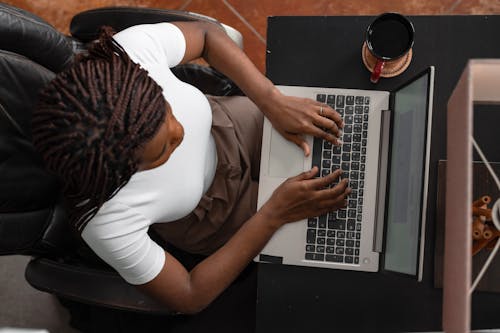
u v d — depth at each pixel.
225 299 1.25
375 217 1.08
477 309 1.08
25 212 0.99
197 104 0.97
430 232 1.10
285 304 1.13
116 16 1.16
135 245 0.89
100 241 0.86
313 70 1.16
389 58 1.05
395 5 1.77
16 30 0.88
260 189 1.13
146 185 0.88
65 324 1.73
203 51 1.11
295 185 1.06
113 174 0.72
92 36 1.19
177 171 0.93
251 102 1.25
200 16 1.17
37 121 0.69
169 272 0.98
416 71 1.13
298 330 1.12
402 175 0.98
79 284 1.05
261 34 1.83
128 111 0.69
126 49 0.89
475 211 0.92
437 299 1.09
